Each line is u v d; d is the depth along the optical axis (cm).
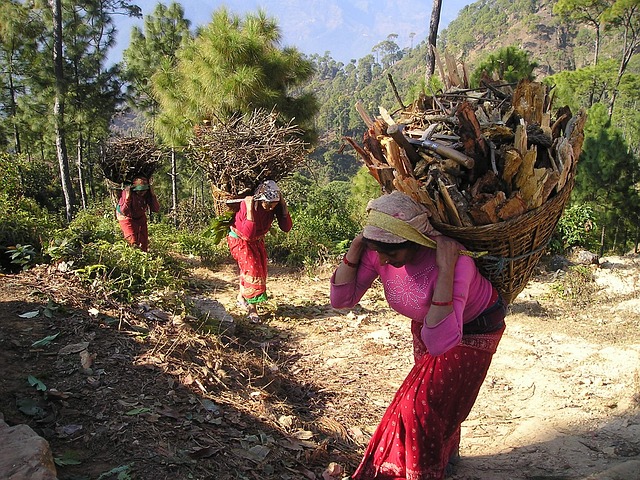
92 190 3128
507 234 294
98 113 2948
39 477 254
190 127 1421
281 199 683
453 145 310
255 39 1282
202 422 362
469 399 313
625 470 329
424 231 286
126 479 282
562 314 781
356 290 331
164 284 621
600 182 1560
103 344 429
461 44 13338
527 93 336
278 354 593
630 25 4334
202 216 1966
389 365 579
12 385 355
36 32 2745
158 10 3117
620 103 4984
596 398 485
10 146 3453
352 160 8175
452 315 283
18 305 470
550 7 12850
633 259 1084
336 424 431
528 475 361
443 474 321
